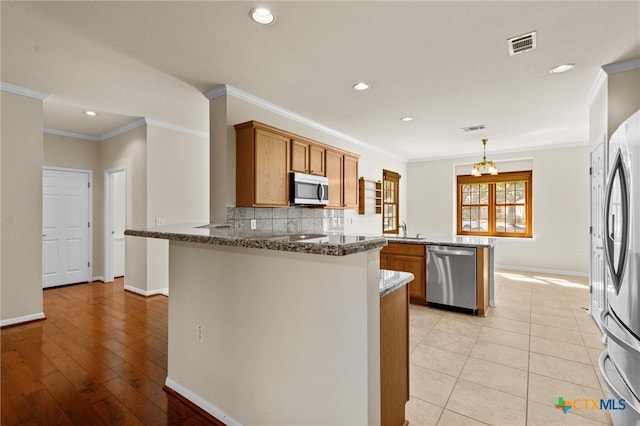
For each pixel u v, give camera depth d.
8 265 3.22
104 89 3.31
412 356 2.62
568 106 3.81
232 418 1.77
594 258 3.41
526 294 4.51
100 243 5.47
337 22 2.14
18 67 2.81
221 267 1.82
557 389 2.13
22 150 3.29
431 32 2.26
